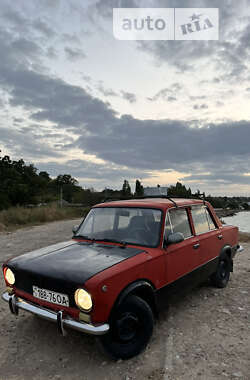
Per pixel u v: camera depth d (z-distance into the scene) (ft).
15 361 10.23
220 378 9.07
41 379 9.21
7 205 121.60
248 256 27.81
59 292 9.73
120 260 10.52
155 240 12.17
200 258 14.79
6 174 198.59
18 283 11.19
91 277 9.23
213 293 16.98
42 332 12.34
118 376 9.26
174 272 12.53
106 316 9.18
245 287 18.08
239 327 12.60
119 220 13.55
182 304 15.30
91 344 11.27
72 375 9.38
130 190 177.78
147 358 10.23
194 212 15.61
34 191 170.71
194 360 10.07
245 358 10.18
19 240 38.99
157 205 13.41
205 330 12.33
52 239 39.73
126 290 9.86
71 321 9.29
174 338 11.63
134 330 10.30
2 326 12.99
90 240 13.37
